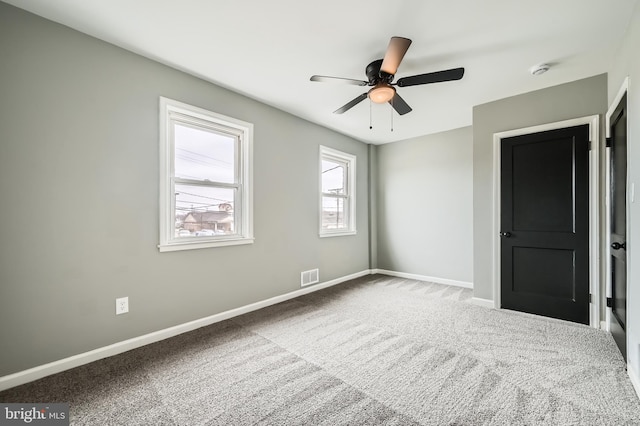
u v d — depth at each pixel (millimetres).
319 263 4012
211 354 2123
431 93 2920
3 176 1696
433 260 4430
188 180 2648
